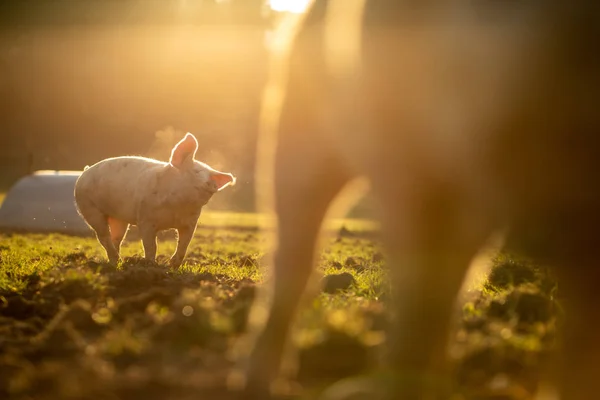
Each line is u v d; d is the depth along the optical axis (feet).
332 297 52.54
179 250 76.64
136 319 43.29
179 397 32.22
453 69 23.52
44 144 338.34
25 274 62.03
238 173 258.16
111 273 60.03
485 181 24.11
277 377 29.35
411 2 24.04
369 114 24.41
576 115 23.12
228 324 41.42
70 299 50.96
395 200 24.71
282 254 28.25
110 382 33.12
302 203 27.68
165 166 76.59
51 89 344.69
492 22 23.43
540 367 36.27
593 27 22.67
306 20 27.53
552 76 22.95
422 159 24.02
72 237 118.73
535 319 46.06
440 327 25.54
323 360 35.09
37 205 133.69
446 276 24.97
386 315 42.32
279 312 28.60
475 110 23.40
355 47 24.75
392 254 25.32
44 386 33.01
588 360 26.08
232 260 84.12
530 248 25.84
